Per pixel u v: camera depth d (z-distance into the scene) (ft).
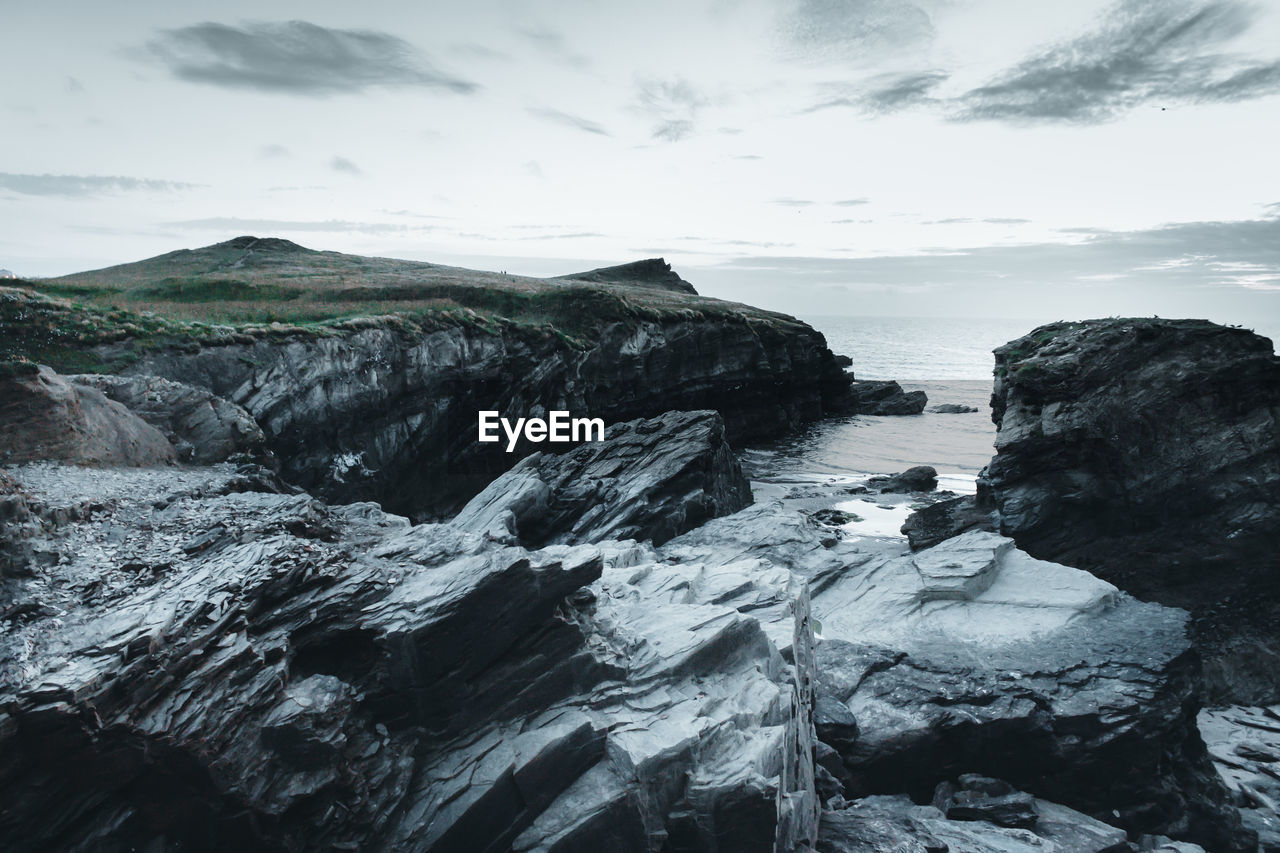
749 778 45.03
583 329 248.93
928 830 61.98
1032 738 73.10
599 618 54.95
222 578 43.34
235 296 235.81
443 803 41.98
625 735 46.55
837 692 79.66
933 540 133.69
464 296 259.80
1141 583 125.80
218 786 35.78
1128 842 66.33
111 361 113.39
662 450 145.28
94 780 34.04
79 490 59.41
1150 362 130.21
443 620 43.24
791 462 254.27
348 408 147.74
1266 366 125.49
